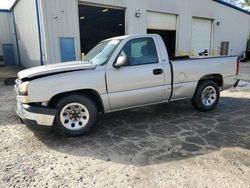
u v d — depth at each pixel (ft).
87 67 12.94
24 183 8.76
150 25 50.96
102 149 11.64
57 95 12.71
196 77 16.42
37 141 12.73
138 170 9.58
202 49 65.72
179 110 18.43
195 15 60.03
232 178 8.82
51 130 14.26
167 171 9.44
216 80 18.16
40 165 10.11
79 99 12.92
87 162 10.34
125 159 10.55
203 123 15.23
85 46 84.12
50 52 36.60
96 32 90.17
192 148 11.48
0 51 67.51
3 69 55.67
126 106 14.32
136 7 46.83
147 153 11.08
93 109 13.37
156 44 14.92
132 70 13.92
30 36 45.91
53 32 36.42
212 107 17.85
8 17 66.69
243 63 69.77
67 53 38.47
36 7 36.11
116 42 14.40
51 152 11.39
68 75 12.49
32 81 11.96
